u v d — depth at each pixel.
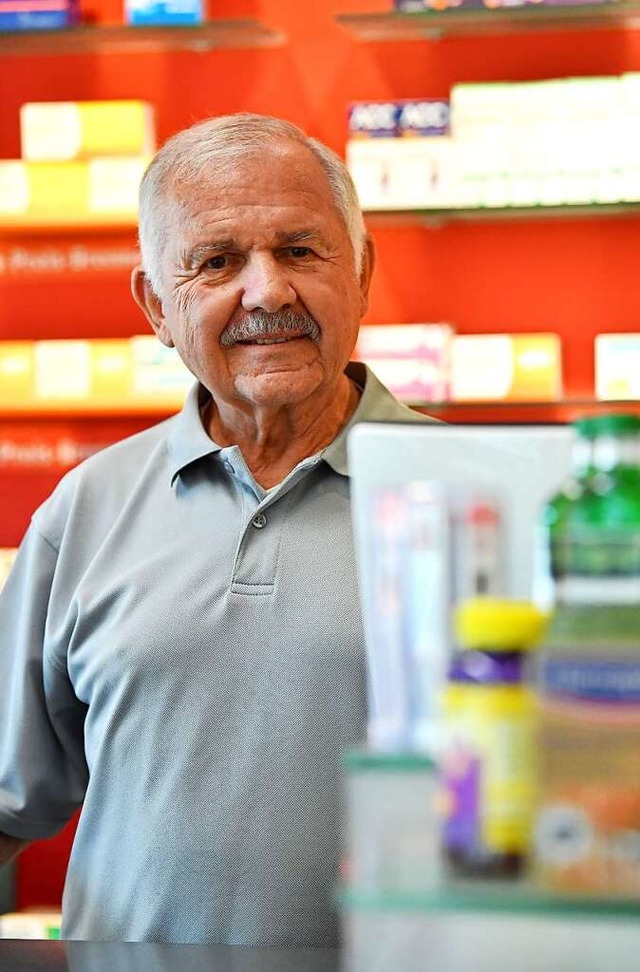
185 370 4.32
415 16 4.17
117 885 2.13
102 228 4.45
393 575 1.07
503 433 1.26
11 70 4.59
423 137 4.20
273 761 2.09
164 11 4.34
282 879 2.04
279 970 1.52
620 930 0.93
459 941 0.94
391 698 1.06
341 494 2.27
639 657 0.91
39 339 4.57
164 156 2.33
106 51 4.53
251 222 2.21
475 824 0.93
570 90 4.10
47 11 4.38
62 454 4.54
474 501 1.06
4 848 2.39
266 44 4.45
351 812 0.97
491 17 4.18
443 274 4.36
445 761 0.94
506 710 0.93
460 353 4.17
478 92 4.14
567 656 0.92
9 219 4.37
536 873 0.92
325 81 4.42
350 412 2.46
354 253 2.33
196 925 2.05
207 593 2.19
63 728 2.36
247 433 2.37
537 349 4.14
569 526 0.97
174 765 2.11
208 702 2.12
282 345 2.25
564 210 4.16
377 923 0.95
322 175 2.27
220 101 4.48
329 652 2.11
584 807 0.91
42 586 2.38
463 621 0.95
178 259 2.28
